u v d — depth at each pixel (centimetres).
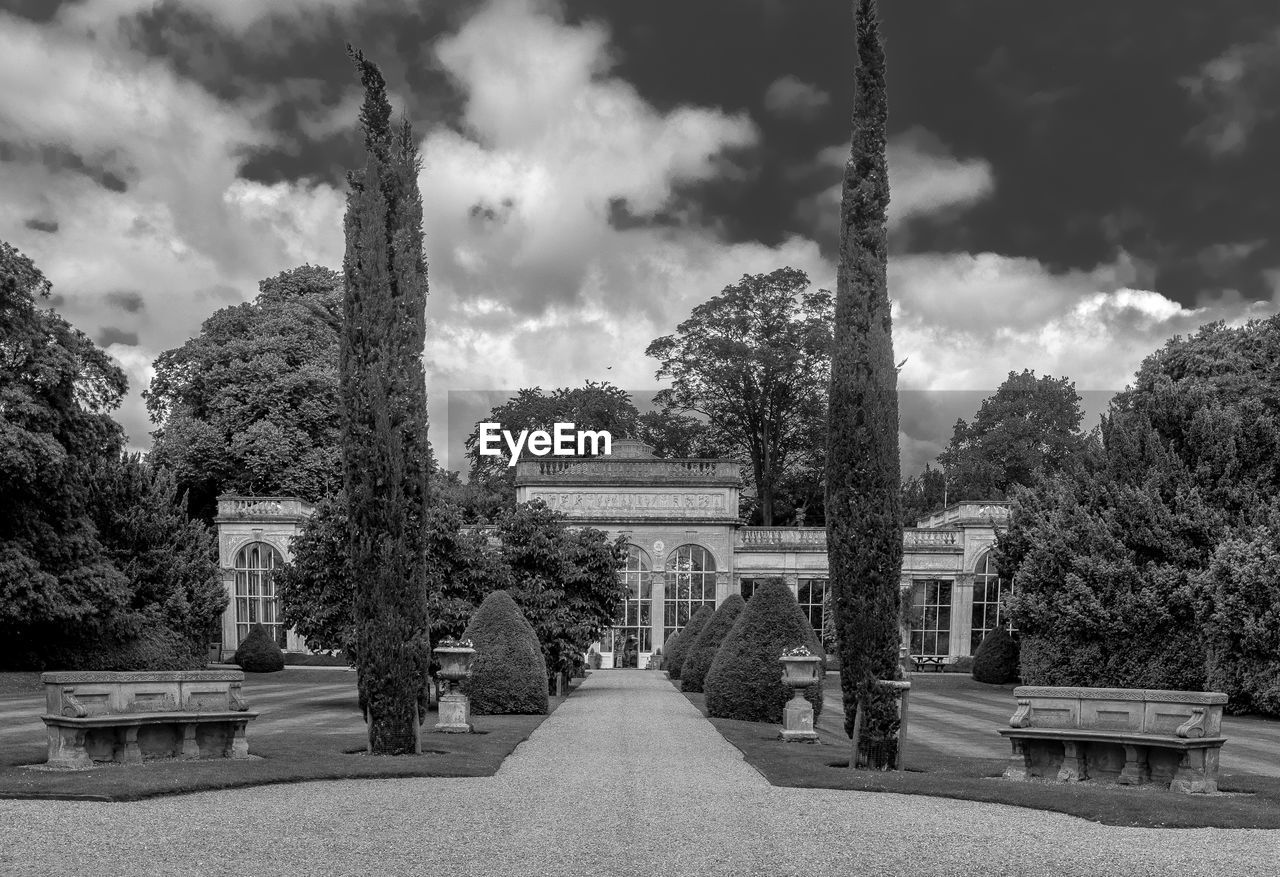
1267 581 3008
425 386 1816
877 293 1723
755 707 2452
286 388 5628
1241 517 3403
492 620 2728
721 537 5659
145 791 1253
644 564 5666
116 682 1545
